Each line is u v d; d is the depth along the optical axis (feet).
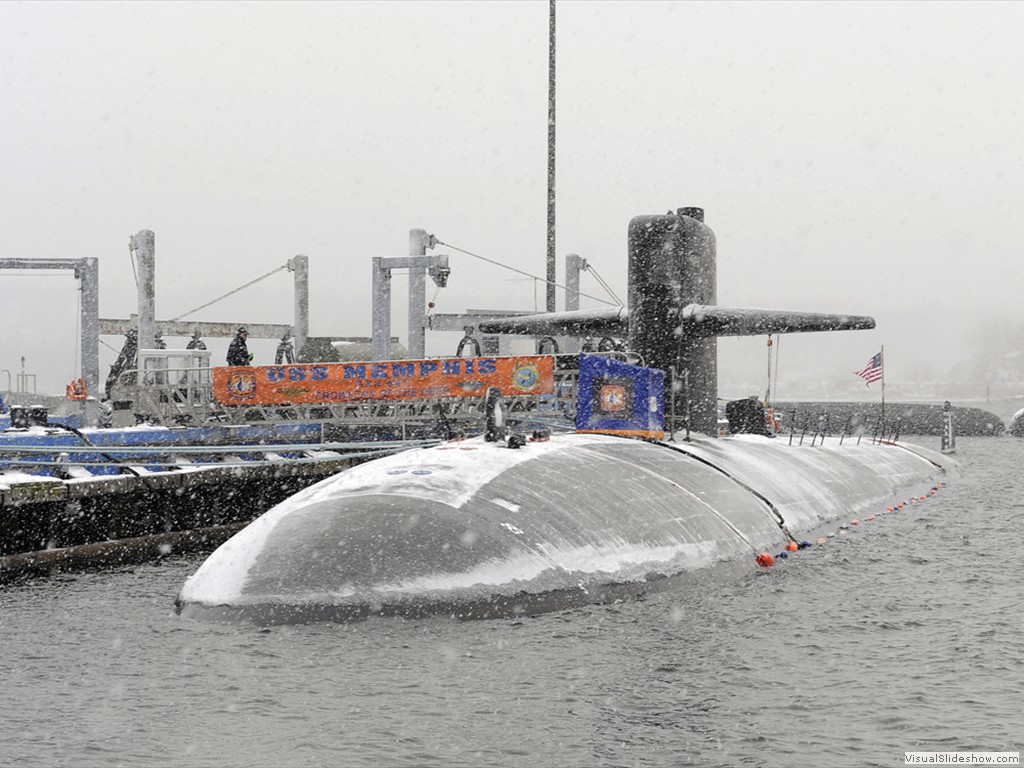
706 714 70.18
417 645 81.51
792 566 115.75
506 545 90.89
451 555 88.69
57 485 127.95
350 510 92.89
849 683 76.23
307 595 86.58
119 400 177.68
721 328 149.79
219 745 65.16
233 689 73.61
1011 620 93.61
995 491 201.46
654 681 75.82
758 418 183.83
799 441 186.19
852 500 159.53
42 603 104.06
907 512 166.20
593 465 111.34
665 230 151.94
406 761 62.95
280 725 67.77
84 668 79.00
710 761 63.41
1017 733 67.26
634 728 67.77
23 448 135.03
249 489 156.56
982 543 134.31
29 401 299.99
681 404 153.48
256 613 86.58
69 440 156.46
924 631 89.76
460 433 165.17
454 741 65.62
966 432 449.48
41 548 128.57
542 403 167.12
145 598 105.70
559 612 89.51
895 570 115.24
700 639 85.51
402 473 100.42
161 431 166.81
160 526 143.84
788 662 80.59
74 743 65.46
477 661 78.69
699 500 116.06
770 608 95.96
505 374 164.76
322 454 171.83
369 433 186.29
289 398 170.81
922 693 74.28
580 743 65.51
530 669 77.36
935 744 65.77
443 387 166.61
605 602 92.63
